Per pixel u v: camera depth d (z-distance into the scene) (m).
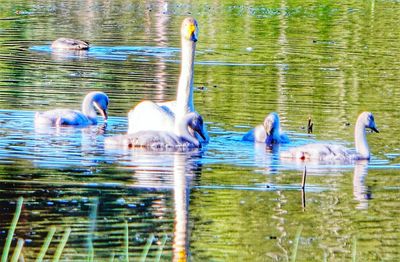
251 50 33.72
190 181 15.68
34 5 48.38
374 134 19.92
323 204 14.54
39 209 13.85
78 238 12.70
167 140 18.20
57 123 20.06
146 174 16.06
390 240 12.96
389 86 26.14
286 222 13.65
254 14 47.16
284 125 20.59
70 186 15.11
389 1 55.22
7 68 27.86
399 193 15.23
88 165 16.58
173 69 28.59
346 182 15.95
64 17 43.50
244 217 13.78
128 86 25.28
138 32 38.41
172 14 46.59
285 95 24.38
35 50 32.28
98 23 41.56
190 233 13.05
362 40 37.22
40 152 17.50
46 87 24.62
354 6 51.97
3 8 46.22
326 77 27.61
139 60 30.39
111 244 12.52
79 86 25.00
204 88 25.25
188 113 18.72
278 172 16.56
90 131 19.81
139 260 11.98
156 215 13.73
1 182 15.23
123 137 18.31
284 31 39.97
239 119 21.19
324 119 21.41
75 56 30.98
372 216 14.01
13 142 18.25
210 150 18.23
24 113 21.06
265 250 12.48
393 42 36.69
